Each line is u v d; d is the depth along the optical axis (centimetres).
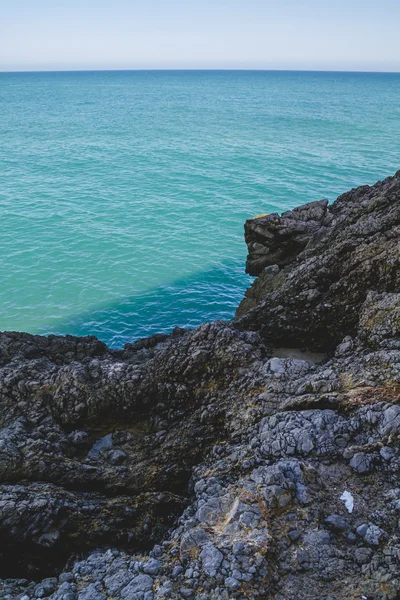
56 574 1240
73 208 5734
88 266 4134
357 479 1158
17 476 1402
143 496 1363
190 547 1050
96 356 2194
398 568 949
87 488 1423
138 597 971
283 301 2006
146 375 1700
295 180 7094
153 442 1549
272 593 947
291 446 1253
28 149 9412
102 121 14112
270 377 1555
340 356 1598
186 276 3997
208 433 1515
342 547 1020
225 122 13775
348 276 1839
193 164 8150
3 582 1179
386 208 2180
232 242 4741
